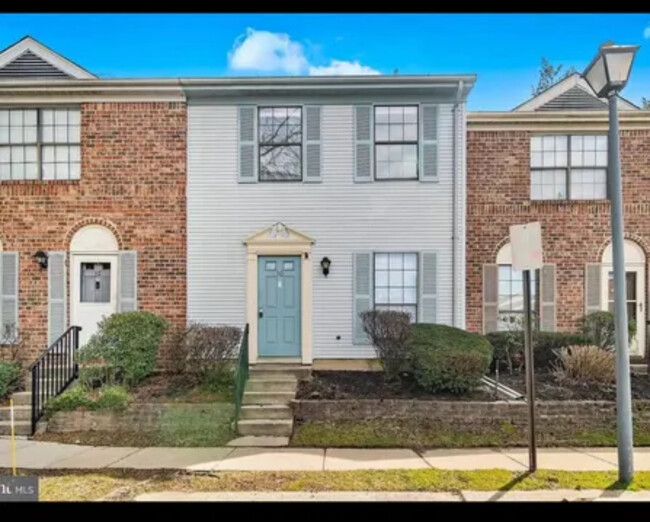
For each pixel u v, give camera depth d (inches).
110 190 394.0
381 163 398.6
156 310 391.9
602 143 433.7
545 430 283.3
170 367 370.0
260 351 388.5
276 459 240.2
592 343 383.2
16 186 391.9
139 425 295.1
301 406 300.5
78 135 400.8
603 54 204.2
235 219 394.6
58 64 415.8
